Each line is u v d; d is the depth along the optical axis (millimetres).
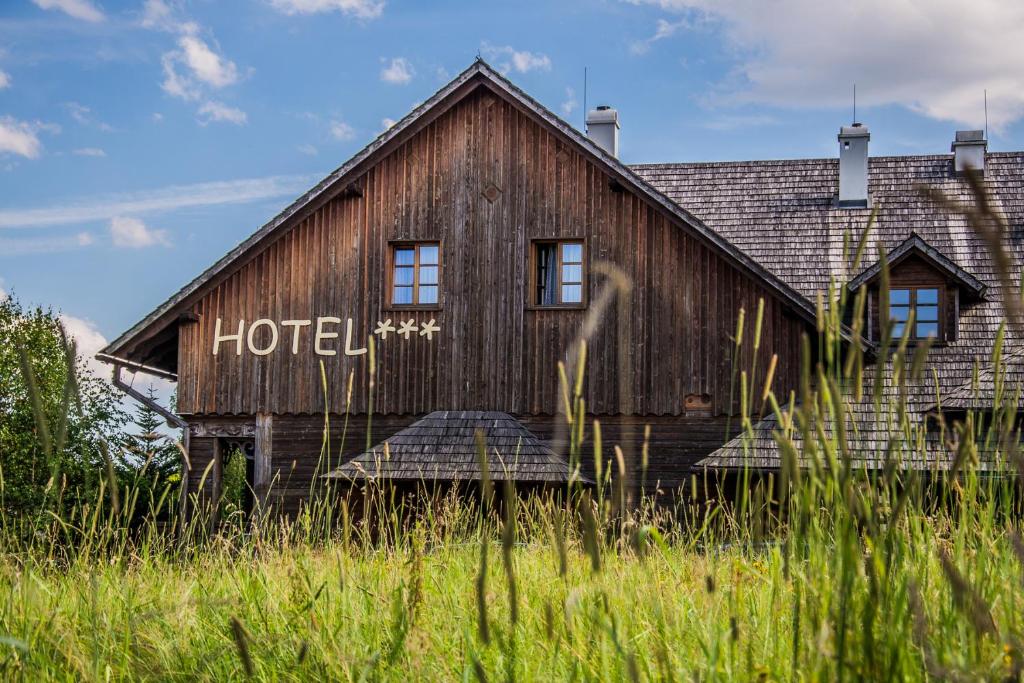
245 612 3611
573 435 2037
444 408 17578
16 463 15547
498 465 15898
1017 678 1822
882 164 21750
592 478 16016
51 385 14992
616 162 17422
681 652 2645
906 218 20312
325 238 18281
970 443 2279
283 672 3031
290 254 18312
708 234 16906
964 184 20891
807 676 2037
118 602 3900
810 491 1969
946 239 19734
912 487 1934
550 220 17781
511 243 17828
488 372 17547
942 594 2270
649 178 22500
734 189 21781
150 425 20312
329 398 17859
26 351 2531
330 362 17953
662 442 16766
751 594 2887
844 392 1936
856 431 2088
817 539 2043
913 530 2424
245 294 18328
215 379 18188
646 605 2844
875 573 1932
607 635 2453
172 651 3332
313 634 3100
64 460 11281
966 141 21359
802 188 21438
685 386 16875
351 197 18328
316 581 3842
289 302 18203
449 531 5000
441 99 18031
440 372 17672
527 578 3883
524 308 17609
